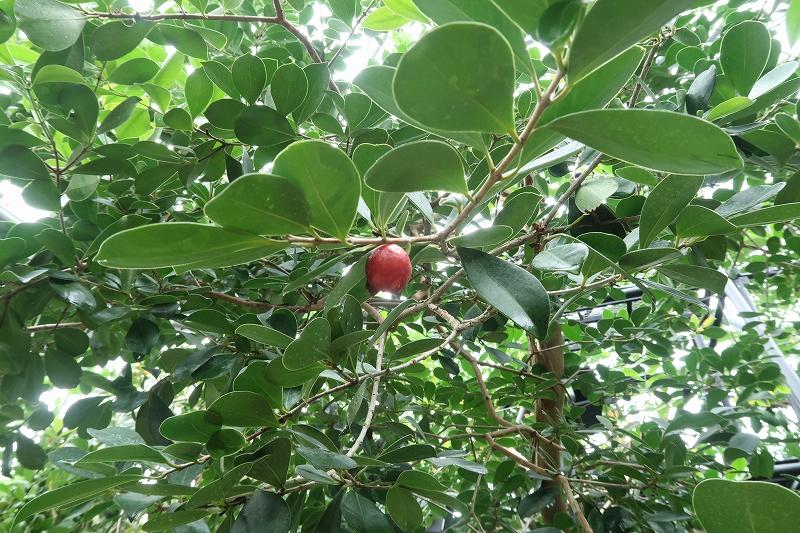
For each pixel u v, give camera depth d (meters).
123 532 0.75
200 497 0.27
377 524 0.34
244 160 0.41
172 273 0.47
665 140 0.17
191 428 0.30
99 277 0.43
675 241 0.32
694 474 0.55
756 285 0.80
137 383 0.86
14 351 0.41
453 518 0.60
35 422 0.47
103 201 0.46
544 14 0.16
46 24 0.33
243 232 0.21
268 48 0.55
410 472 0.32
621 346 0.65
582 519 0.48
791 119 0.34
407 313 0.41
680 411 0.64
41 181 0.39
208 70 0.41
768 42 0.34
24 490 0.89
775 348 0.81
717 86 0.38
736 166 0.17
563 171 0.53
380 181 0.20
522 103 0.48
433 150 0.19
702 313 0.69
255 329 0.31
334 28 0.59
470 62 0.15
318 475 0.32
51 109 0.40
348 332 0.35
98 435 0.32
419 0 0.20
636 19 0.15
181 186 0.51
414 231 0.60
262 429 0.34
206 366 0.43
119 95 0.48
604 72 0.21
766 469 0.54
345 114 0.41
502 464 0.59
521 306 0.24
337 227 0.22
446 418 0.72
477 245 0.29
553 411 0.67
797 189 0.33
